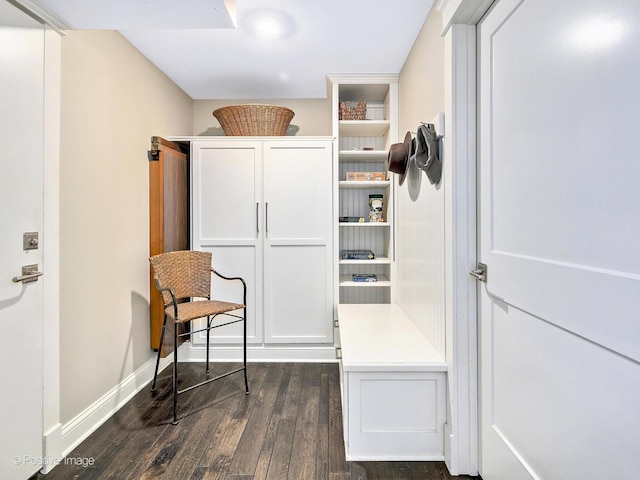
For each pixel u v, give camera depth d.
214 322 2.71
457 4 1.34
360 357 1.62
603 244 0.80
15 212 1.32
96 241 1.81
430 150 1.59
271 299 2.70
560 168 0.94
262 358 2.71
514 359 1.19
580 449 0.89
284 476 1.44
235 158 2.67
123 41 2.05
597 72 0.81
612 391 0.79
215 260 2.68
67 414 1.61
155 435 1.71
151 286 2.32
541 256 1.03
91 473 1.45
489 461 1.36
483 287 1.40
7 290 1.28
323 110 3.14
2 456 1.27
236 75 2.62
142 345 2.24
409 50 2.26
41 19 1.42
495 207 1.31
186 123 3.00
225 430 1.76
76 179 1.66
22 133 1.34
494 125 1.31
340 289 3.11
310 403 2.03
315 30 2.02
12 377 1.30
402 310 2.48
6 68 1.27
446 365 1.53
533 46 1.06
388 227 2.88
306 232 2.69
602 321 0.81
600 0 0.80
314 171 2.68
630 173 0.73
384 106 3.04
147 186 2.31
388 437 1.56
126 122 2.08
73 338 1.64
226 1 1.46
